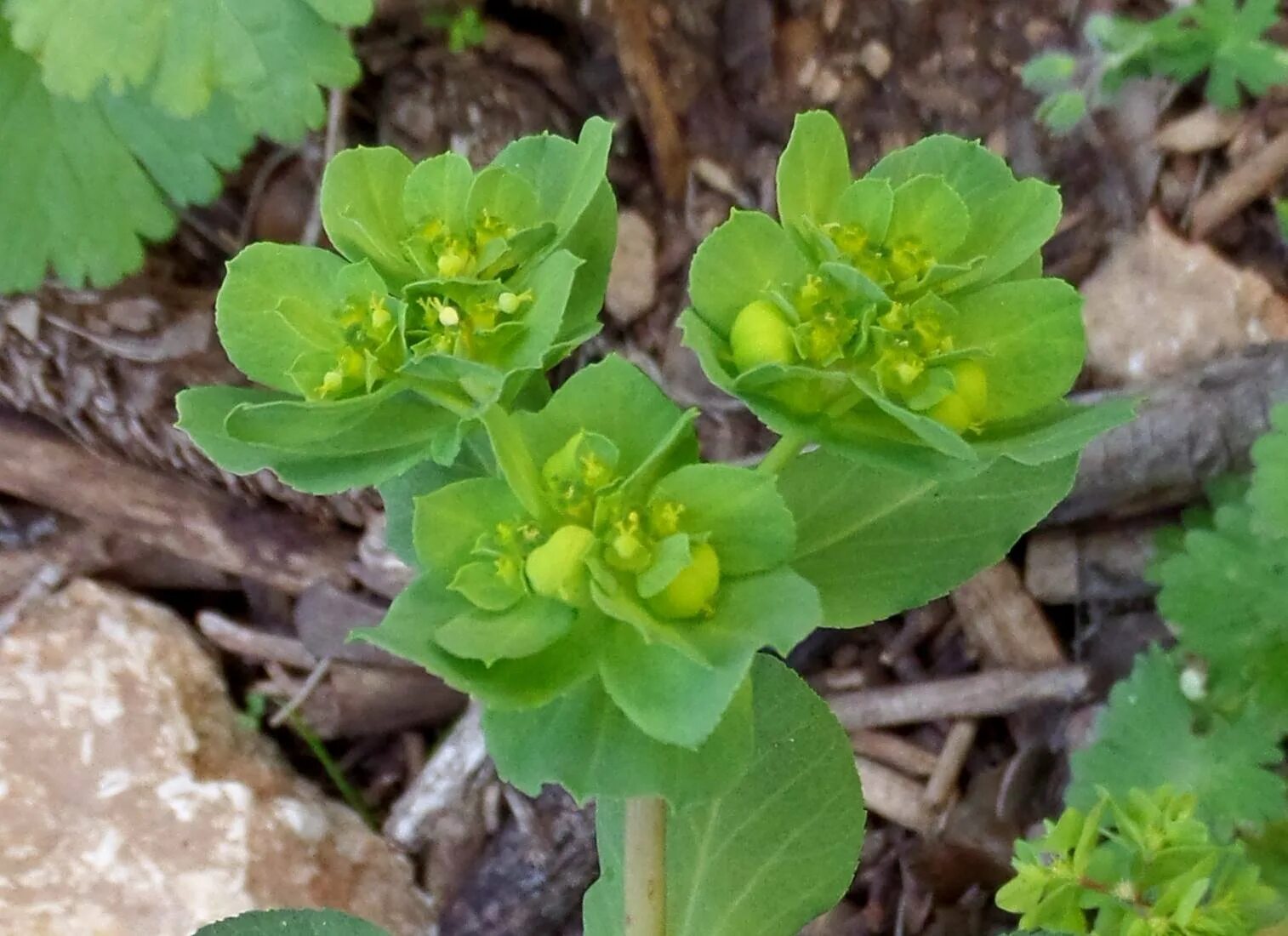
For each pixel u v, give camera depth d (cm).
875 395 5
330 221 5
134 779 11
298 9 10
